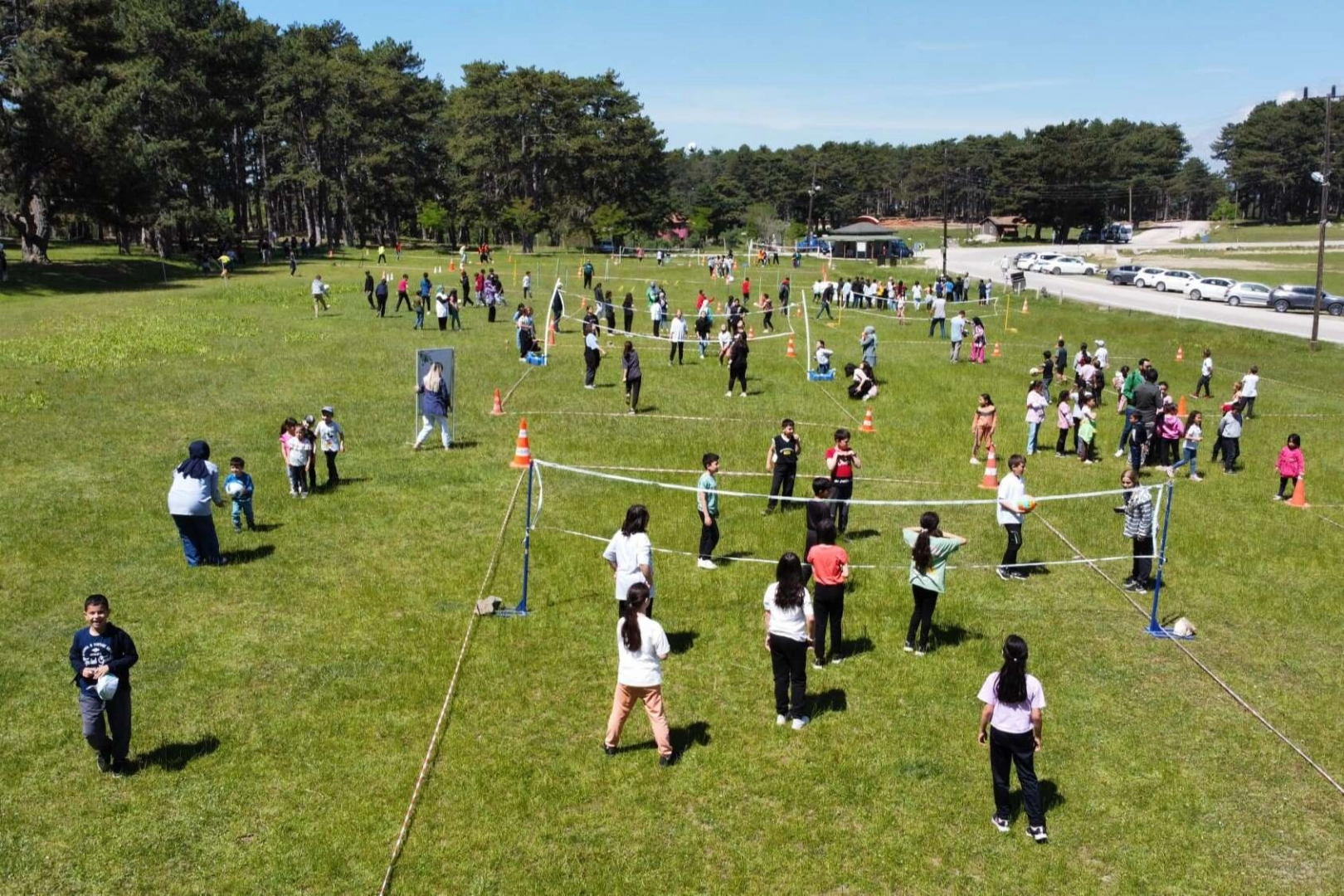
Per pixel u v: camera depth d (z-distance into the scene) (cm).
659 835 809
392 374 2697
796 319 4681
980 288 5944
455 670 1055
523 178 10756
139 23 6588
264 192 10300
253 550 1376
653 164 11512
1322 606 1343
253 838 784
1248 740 995
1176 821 859
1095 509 1753
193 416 2136
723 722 987
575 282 6119
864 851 800
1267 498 1888
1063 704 1053
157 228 6556
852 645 1171
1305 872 798
